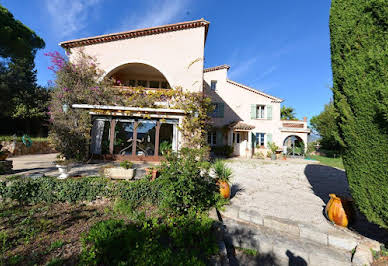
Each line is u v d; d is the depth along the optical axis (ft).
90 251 9.13
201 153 17.49
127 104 32.81
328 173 33.94
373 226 13.20
